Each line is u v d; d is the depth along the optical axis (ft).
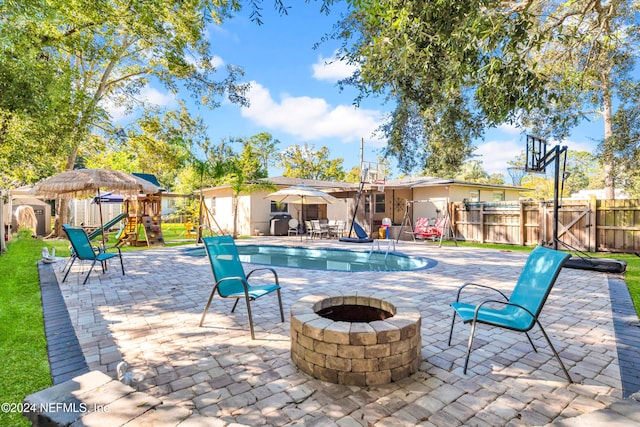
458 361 9.72
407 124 28.78
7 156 24.11
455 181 53.36
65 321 13.21
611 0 24.32
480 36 11.78
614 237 33.91
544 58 32.53
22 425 6.61
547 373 9.02
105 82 46.29
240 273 14.25
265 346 10.82
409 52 13.29
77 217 64.28
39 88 18.10
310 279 21.68
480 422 6.91
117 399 6.68
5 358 9.78
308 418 7.02
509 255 33.63
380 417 7.05
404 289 18.78
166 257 31.81
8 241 41.22
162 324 12.93
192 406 7.46
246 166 71.67
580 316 13.94
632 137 33.94
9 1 15.83
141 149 51.55
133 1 25.66
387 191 60.75
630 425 5.60
